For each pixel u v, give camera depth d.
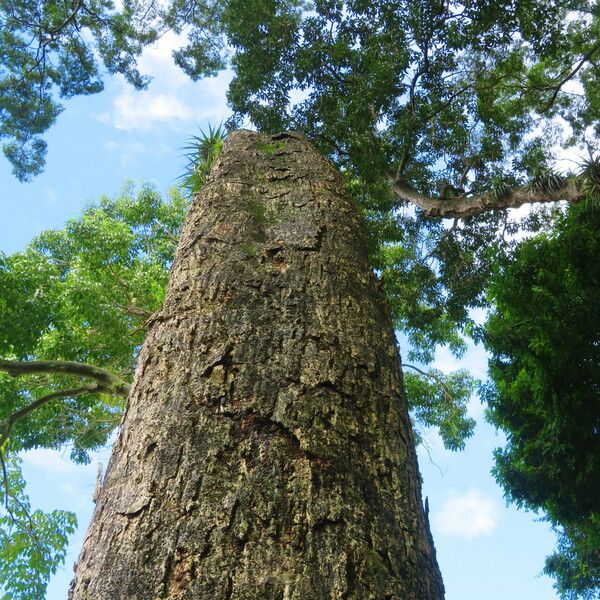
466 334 11.36
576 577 12.07
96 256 11.09
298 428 1.46
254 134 3.40
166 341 1.80
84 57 14.39
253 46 11.02
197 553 1.19
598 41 13.45
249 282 1.95
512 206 9.45
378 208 11.96
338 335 1.80
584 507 9.88
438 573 1.42
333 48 10.40
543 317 9.22
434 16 9.91
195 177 6.41
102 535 1.34
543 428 10.29
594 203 8.27
